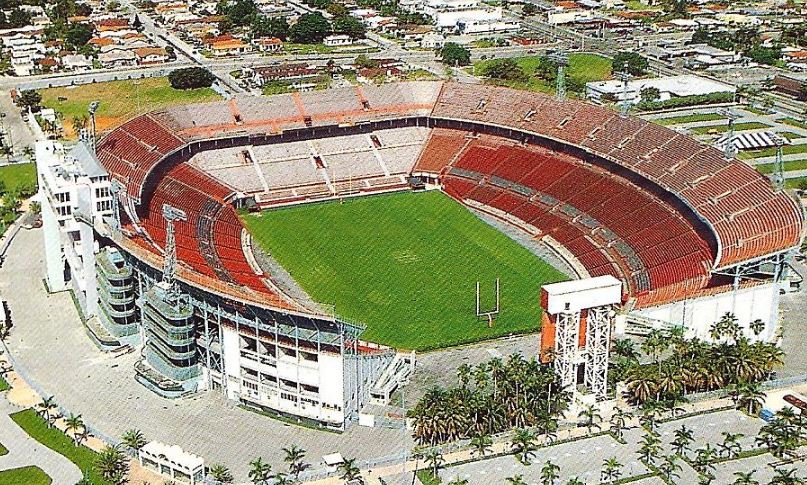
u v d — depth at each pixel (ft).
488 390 568.00
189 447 525.75
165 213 574.15
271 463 511.40
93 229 643.86
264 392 561.02
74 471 501.15
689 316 620.08
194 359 581.94
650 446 500.33
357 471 483.51
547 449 517.96
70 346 639.76
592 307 543.39
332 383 535.60
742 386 552.82
